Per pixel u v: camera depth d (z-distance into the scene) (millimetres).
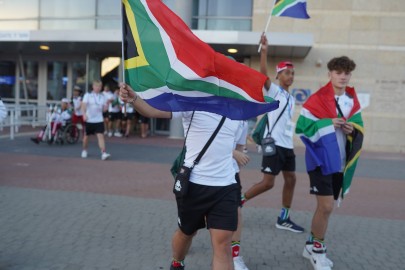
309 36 13672
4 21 18672
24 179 8062
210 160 3160
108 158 10859
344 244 5105
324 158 4129
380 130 15242
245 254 4652
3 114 4199
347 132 4184
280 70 5320
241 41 13875
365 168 11164
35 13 18359
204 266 4281
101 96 10633
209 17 16203
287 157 5340
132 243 4867
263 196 7375
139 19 3283
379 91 15164
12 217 5672
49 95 19188
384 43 15023
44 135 12914
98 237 5027
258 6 15375
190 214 3258
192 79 3152
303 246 4949
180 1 15172
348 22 15094
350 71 4246
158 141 14984
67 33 15328
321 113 4219
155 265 4277
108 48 16859
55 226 5363
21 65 19172
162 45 3229
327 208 4188
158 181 8297
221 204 3154
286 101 5250
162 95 3215
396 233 5582
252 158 11852
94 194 7070
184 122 3283
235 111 3160
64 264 4227
